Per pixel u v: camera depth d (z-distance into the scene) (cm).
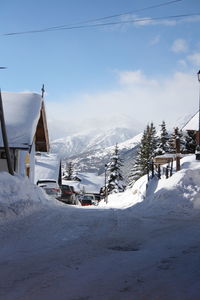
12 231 950
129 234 919
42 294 485
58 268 609
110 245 799
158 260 659
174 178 1598
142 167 6519
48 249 759
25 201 1307
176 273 575
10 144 1861
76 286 517
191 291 491
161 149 6500
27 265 631
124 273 580
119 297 474
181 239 848
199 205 1407
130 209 1523
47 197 1781
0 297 474
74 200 3195
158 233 933
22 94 2281
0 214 1107
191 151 5034
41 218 1151
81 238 866
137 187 2314
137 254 709
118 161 6425
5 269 606
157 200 1473
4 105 2148
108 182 6319
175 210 1365
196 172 1594
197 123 2742
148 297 473
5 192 1334
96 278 554
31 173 2630
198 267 607
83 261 657
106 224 1053
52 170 4659
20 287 513
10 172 1609
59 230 962
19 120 2006
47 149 2964
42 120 2516
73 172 10469
